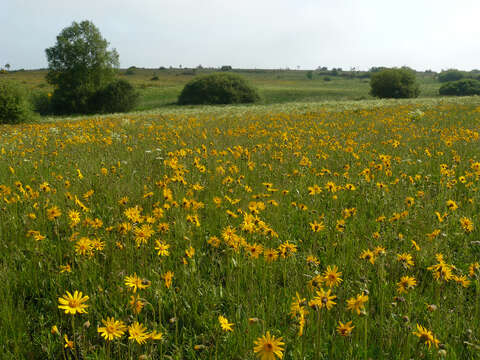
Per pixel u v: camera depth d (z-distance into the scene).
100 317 2.81
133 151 9.52
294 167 7.81
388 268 3.51
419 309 2.93
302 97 80.94
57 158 8.81
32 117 27.73
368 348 2.62
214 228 4.59
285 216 5.05
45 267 3.66
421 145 9.95
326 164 7.90
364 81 146.00
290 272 3.48
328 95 83.38
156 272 3.35
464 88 82.25
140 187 6.02
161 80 128.62
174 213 4.63
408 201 4.87
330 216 5.00
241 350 2.58
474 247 4.20
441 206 5.23
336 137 11.60
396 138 10.92
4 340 2.62
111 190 5.91
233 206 5.31
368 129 13.20
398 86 70.88
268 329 2.70
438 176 6.97
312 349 2.56
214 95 72.62
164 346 2.69
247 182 6.68
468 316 2.88
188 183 6.25
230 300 3.15
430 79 163.00
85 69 59.06
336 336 2.59
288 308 2.99
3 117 26.02
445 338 2.58
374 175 6.68
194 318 3.02
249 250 3.19
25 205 4.90
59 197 5.23
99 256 3.75
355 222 4.72
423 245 4.05
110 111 58.62
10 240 4.19
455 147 9.26
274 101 76.56
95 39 59.12
